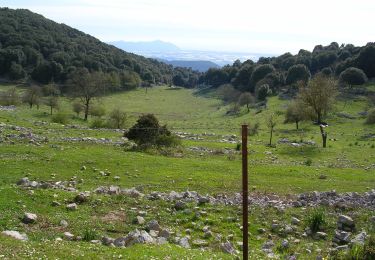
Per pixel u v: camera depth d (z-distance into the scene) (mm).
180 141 62125
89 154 47469
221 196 32906
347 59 190250
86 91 108938
